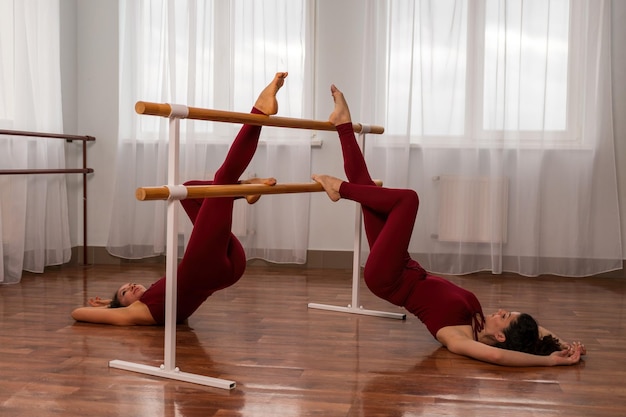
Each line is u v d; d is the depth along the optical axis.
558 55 4.44
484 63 4.45
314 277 4.33
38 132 4.18
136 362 2.43
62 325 2.96
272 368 2.39
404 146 4.49
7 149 4.01
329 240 4.72
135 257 4.77
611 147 4.43
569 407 2.05
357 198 2.95
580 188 4.44
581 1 4.39
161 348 2.62
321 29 4.66
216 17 4.62
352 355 2.57
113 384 2.20
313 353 2.59
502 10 4.39
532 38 4.43
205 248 2.69
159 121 4.71
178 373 2.26
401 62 4.48
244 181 2.84
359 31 4.63
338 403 2.05
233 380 2.25
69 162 4.79
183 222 4.61
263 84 4.60
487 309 3.46
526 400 2.10
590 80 4.42
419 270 2.86
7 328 2.90
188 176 4.62
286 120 2.77
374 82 4.54
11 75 4.07
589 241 4.48
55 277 4.23
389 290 2.85
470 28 4.43
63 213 4.50
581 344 2.61
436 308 2.72
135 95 4.71
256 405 2.02
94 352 2.55
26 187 4.07
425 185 4.51
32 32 4.20
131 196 4.75
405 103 4.48
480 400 2.09
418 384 2.24
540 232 4.50
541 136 4.41
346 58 4.65
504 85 4.41
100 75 4.86
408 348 2.69
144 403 2.03
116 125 4.86
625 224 4.48
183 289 2.83
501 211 4.44
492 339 2.61
